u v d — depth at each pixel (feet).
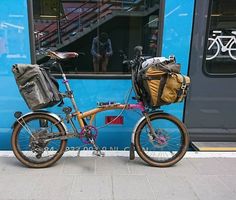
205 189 9.75
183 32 12.06
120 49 12.30
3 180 10.03
